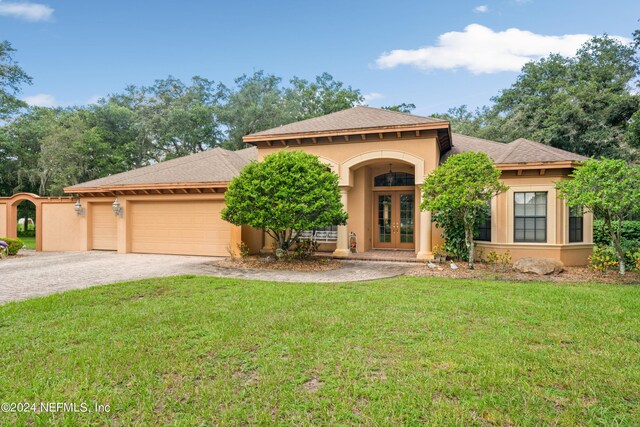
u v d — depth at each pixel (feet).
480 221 37.47
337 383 11.30
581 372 12.03
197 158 56.85
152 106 119.34
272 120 114.42
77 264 39.14
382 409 9.86
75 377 11.77
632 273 31.73
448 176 32.24
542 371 12.12
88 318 18.13
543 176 37.35
